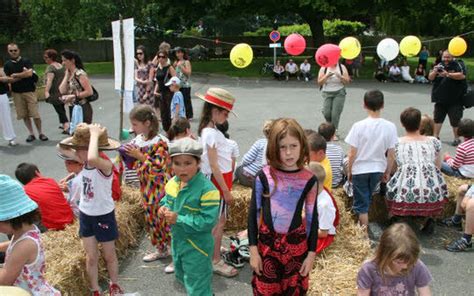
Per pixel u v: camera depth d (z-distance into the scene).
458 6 27.95
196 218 3.05
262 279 2.78
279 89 16.47
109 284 3.71
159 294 3.79
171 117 8.71
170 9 23.88
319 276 3.50
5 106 8.25
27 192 4.11
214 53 31.66
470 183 5.14
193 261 3.14
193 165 3.06
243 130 9.45
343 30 32.62
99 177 3.38
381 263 2.59
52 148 8.23
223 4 21.41
